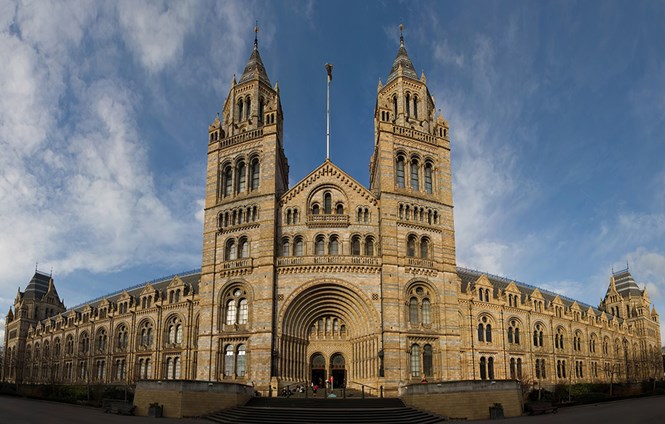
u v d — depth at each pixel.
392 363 66.19
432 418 51.12
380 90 83.31
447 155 79.06
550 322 111.69
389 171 74.19
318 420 47.97
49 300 162.50
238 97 82.00
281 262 70.19
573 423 40.25
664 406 51.41
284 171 88.75
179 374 97.81
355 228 72.69
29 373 146.00
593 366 123.50
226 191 77.19
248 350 67.25
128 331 109.25
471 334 95.44
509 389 54.47
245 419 48.22
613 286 164.00
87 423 41.56
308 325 71.69
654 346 159.50
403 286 69.88
